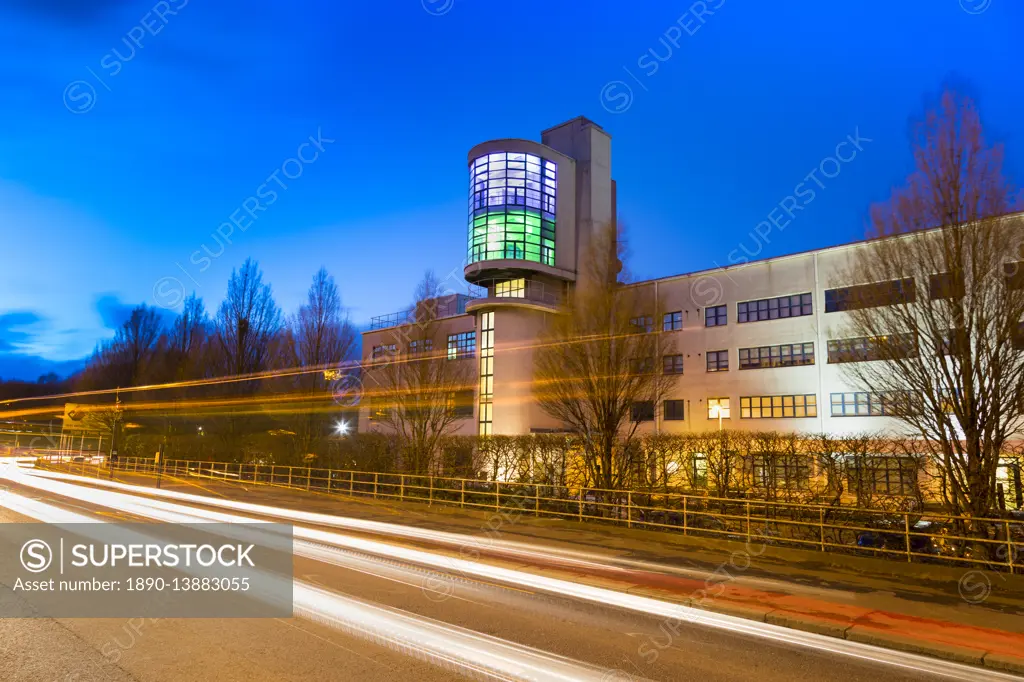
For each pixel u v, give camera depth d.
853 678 7.03
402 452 31.41
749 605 9.93
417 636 8.07
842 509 13.86
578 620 9.09
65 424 61.78
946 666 7.49
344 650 7.42
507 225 40.53
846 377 27.12
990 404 12.72
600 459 22.39
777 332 31.92
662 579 11.87
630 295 27.03
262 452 42.19
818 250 31.05
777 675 7.05
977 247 12.87
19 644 7.42
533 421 38.94
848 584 11.44
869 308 14.36
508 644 7.85
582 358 23.31
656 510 17.56
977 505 12.45
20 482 34.56
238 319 46.25
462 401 42.44
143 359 59.66
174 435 53.38
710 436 23.89
